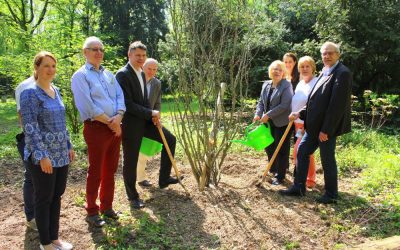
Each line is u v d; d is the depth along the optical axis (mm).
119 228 3732
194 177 5305
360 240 3701
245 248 3543
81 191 4891
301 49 9648
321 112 4367
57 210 3367
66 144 3285
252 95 10109
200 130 4781
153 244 3537
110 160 3912
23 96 2992
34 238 3676
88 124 3674
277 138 5180
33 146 2969
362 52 8930
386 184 5141
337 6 9164
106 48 10891
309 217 4129
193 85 4672
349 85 4223
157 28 23641
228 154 6699
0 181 5645
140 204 4305
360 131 8117
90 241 3582
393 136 8234
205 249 3496
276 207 4367
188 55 4633
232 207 4352
